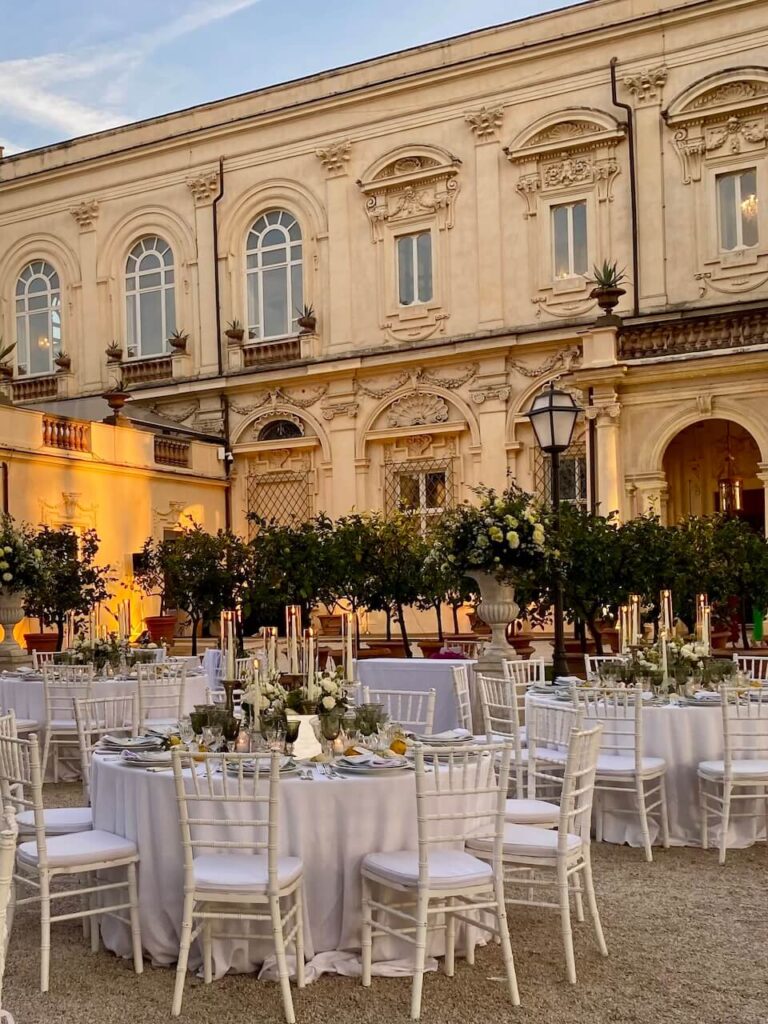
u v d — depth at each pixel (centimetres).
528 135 2028
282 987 458
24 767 566
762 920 578
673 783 752
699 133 1905
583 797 551
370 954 501
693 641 926
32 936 573
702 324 1689
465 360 2077
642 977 498
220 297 2339
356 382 2186
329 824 518
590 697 800
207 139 2353
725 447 1922
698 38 1906
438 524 1043
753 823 746
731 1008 460
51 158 2531
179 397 2348
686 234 1916
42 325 2559
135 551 2019
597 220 1983
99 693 1020
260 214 2327
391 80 2152
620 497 1716
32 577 1316
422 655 1458
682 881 655
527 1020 452
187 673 1143
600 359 1717
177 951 522
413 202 2147
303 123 2259
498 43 2080
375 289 2178
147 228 2430
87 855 513
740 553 1256
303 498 2245
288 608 665
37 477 1817
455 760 567
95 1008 471
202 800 499
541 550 983
